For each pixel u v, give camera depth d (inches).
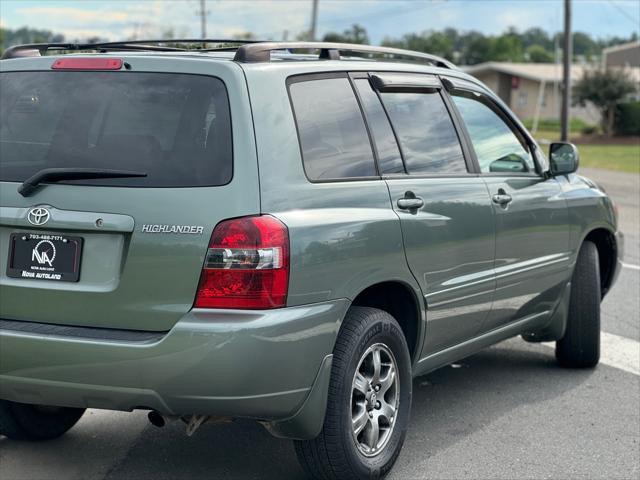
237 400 147.0
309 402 154.6
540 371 251.4
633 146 1755.7
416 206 180.9
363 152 174.7
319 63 173.9
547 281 231.5
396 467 182.9
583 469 183.3
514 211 214.2
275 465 183.6
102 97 161.9
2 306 159.0
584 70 2121.1
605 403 224.4
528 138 234.1
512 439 199.3
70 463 183.5
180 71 159.2
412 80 195.6
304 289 152.0
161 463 184.1
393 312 187.8
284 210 152.1
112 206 152.9
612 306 329.7
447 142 200.7
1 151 164.2
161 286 149.6
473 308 201.8
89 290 153.2
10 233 159.2
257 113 154.9
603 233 262.4
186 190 150.8
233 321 145.7
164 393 147.4
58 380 152.4
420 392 232.4
